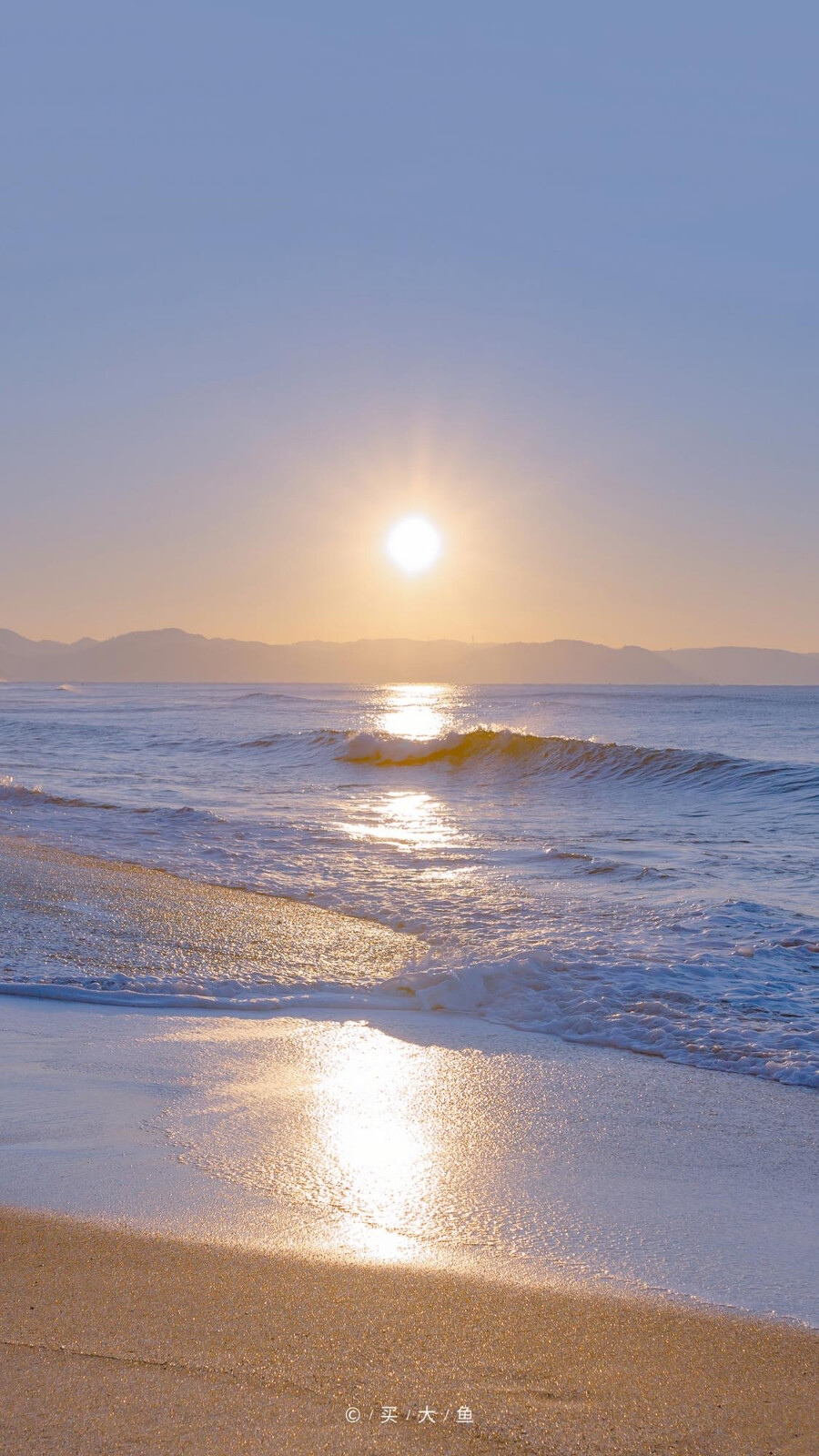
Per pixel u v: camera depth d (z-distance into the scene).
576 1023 6.42
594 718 62.00
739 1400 2.47
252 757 31.08
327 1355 2.59
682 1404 2.44
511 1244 3.39
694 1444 2.28
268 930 8.98
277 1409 2.34
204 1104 4.80
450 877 11.88
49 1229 3.36
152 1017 6.38
